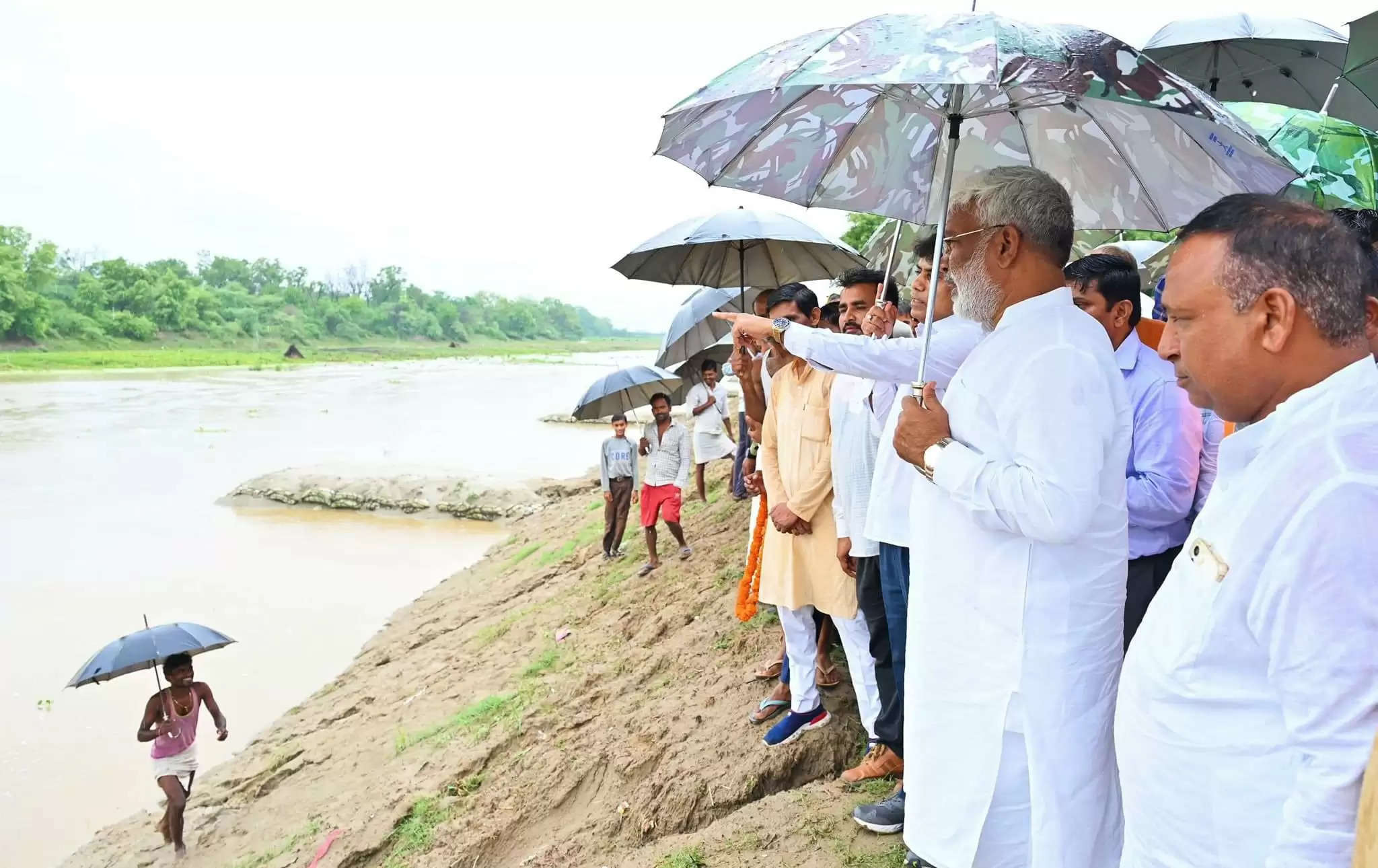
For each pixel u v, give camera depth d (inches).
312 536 686.5
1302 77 219.3
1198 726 62.1
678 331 357.4
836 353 122.6
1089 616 89.0
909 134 126.2
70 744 357.4
